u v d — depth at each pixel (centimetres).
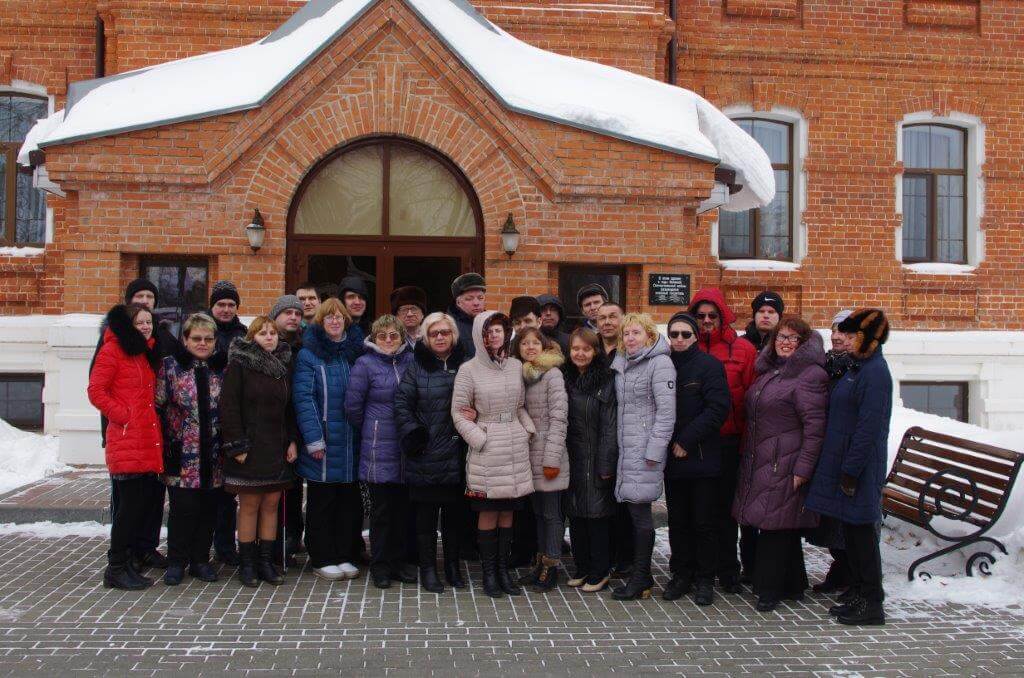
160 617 549
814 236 1302
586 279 1009
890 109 1322
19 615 548
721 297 643
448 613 565
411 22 959
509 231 959
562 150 970
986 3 1342
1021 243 1353
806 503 568
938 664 489
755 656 498
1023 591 605
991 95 1343
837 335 691
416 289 691
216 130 944
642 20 1178
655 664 484
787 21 1309
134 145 934
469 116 973
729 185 1046
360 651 497
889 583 634
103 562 666
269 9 1138
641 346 597
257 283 959
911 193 1361
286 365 629
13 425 1221
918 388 1337
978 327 1336
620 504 641
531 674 468
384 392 621
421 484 600
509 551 642
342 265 992
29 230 1265
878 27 1319
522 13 1161
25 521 769
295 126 960
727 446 625
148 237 948
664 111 1016
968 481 700
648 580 602
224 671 466
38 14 1227
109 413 584
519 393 603
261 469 608
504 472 589
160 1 1130
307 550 665
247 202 956
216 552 681
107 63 1182
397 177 997
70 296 948
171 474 614
